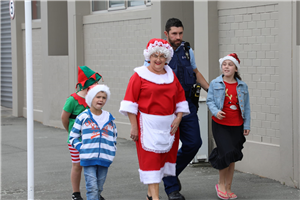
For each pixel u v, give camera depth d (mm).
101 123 4668
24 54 13234
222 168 5000
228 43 6660
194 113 5145
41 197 5504
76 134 4648
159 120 4586
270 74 6004
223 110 5043
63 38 11766
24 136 10023
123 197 5461
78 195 5211
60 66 11070
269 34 5984
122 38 9422
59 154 8070
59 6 11656
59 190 5809
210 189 5641
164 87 4578
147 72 4609
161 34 8000
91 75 5113
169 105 4621
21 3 13188
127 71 9352
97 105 4629
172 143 4688
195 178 6180
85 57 10617
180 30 5086
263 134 6156
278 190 5520
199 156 6746
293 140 5594
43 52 11742
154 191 4594
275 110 5953
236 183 5883
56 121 11320
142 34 8891
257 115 6234
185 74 5121
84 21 10539
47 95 11602
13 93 13508
